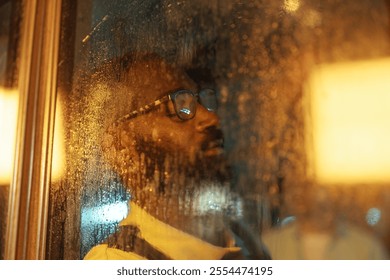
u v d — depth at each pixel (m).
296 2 0.62
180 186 0.65
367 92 0.55
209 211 0.62
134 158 0.69
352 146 0.55
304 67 0.60
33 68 0.82
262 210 0.59
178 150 0.66
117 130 0.72
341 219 0.54
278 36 0.63
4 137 0.84
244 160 0.61
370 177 0.53
